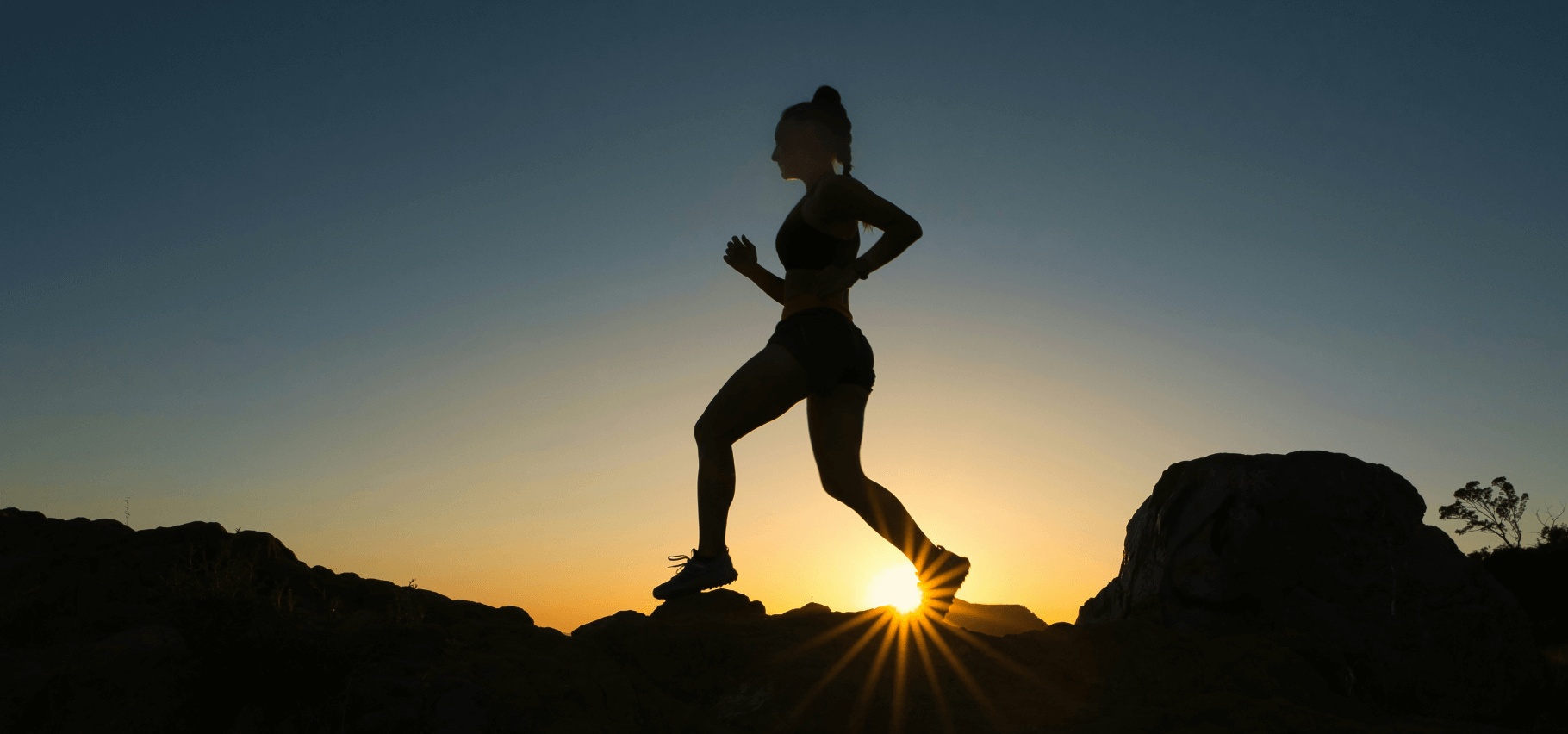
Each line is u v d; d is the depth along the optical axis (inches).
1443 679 138.9
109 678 104.6
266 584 133.4
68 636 123.1
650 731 106.6
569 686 109.4
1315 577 147.6
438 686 103.5
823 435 159.0
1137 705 116.5
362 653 105.9
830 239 154.9
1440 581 147.0
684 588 149.6
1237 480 156.3
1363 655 139.5
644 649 127.6
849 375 156.4
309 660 100.0
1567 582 479.5
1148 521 171.9
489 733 100.0
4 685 104.4
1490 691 138.7
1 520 145.5
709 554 151.3
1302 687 125.6
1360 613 144.4
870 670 123.4
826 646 130.5
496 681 108.4
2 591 128.7
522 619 146.9
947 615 159.2
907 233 147.7
